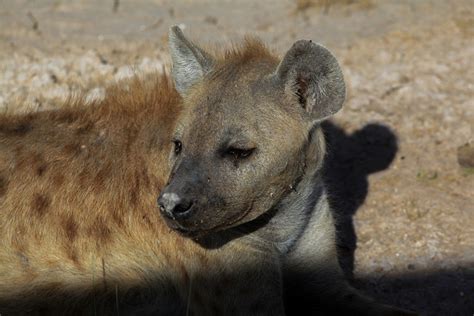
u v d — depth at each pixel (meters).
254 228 8.77
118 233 8.80
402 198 11.35
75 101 9.58
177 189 7.86
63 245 8.73
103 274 8.77
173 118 8.99
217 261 8.60
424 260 10.37
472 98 13.32
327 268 9.50
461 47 14.84
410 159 12.12
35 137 9.08
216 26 16.06
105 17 16.50
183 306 8.94
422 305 9.75
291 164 8.41
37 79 13.06
